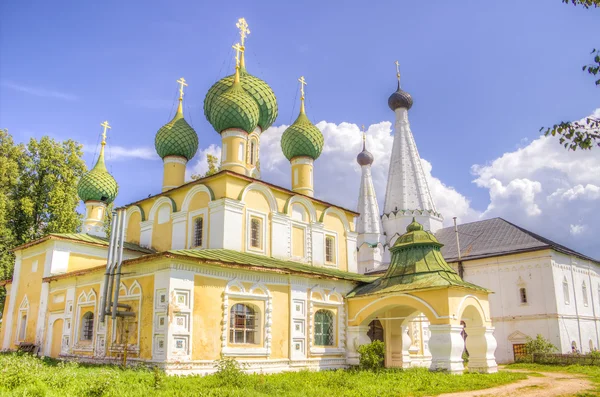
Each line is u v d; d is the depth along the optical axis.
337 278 22.56
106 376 12.47
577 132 8.56
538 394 14.38
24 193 37.66
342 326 22.77
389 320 24.02
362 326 22.55
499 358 34.78
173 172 29.28
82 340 21.31
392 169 51.03
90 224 32.97
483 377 17.94
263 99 29.52
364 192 58.59
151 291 17.48
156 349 16.67
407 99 52.44
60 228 37.22
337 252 27.62
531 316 33.81
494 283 36.09
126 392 11.63
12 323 27.17
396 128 52.59
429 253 21.97
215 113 26.55
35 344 24.17
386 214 49.62
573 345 33.72
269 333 19.55
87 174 33.56
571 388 15.96
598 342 37.16
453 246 41.62
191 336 16.92
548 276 33.62
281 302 20.42
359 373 18.20
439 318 19.39
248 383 13.91
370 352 20.33
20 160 38.00
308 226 26.22
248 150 28.77
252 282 19.38
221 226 21.83
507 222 40.34
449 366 18.72
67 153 39.66
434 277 20.53
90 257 26.12
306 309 21.23
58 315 23.45
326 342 22.28
